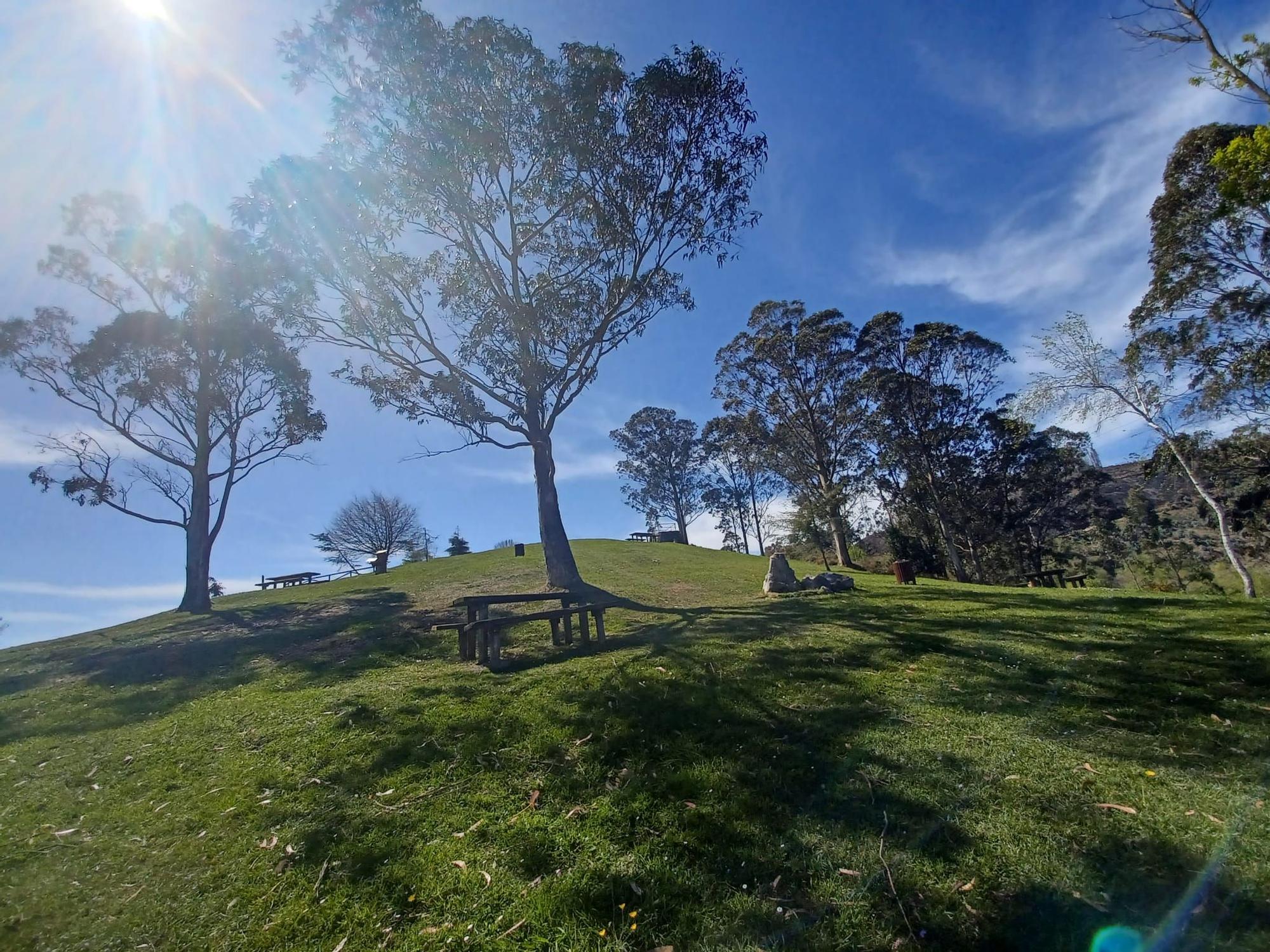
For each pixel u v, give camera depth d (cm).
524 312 1404
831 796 407
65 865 417
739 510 5288
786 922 298
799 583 1491
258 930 333
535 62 1312
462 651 945
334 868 379
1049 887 307
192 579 1970
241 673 999
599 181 1385
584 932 304
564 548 1506
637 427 5422
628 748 504
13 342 1911
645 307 1566
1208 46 857
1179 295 1945
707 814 394
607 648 914
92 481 2023
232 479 2166
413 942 309
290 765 549
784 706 578
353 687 807
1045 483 3584
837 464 3422
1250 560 2969
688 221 1438
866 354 3391
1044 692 586
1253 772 407
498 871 359
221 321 1892
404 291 1430
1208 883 302
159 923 347
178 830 454
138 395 2009
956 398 3369
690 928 299
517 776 480
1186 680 595
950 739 482
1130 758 438
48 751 687
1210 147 1798
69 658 1313
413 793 469
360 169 1298
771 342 3266
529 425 1552
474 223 1450
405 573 2359
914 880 318
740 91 1302
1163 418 2039
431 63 1261
